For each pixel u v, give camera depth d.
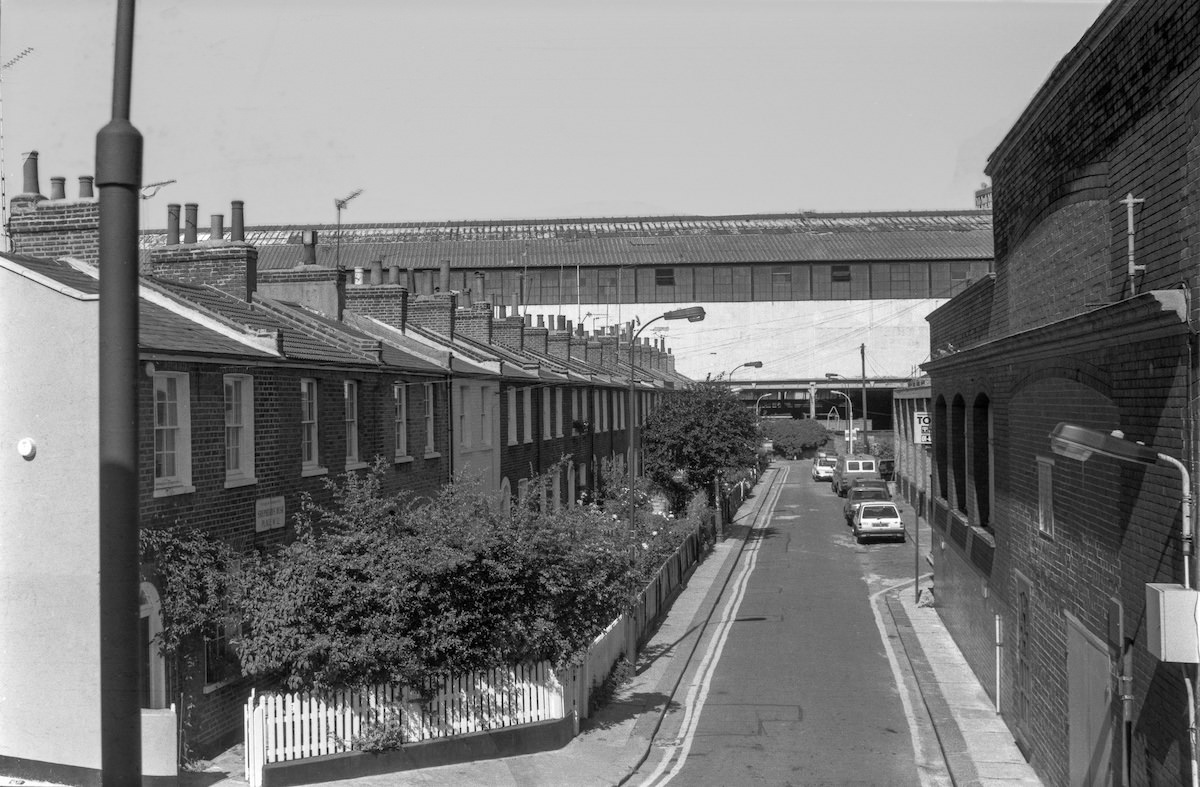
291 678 15.27
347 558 15.67
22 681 14.02
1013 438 18.77
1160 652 9.77
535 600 17.23
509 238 93.06
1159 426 10.78
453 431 27.44
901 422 63.78
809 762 17.64
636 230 96.06
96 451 13.89
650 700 21.48
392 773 15.91
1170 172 10.75
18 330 14.09
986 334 22.45
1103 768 12.81
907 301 88.31
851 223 97.12
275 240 87.19
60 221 18.11
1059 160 15.59
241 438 17.30
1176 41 10.55
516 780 15.98
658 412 47.88
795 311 88.62
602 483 43.62
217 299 20.81
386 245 90.31
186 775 14.75
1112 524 12.44
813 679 23.61
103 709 6.66
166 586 14.62
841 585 37.00
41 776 13.98
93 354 13.93
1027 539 17.67
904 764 17.56
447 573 16.08
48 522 14.00
